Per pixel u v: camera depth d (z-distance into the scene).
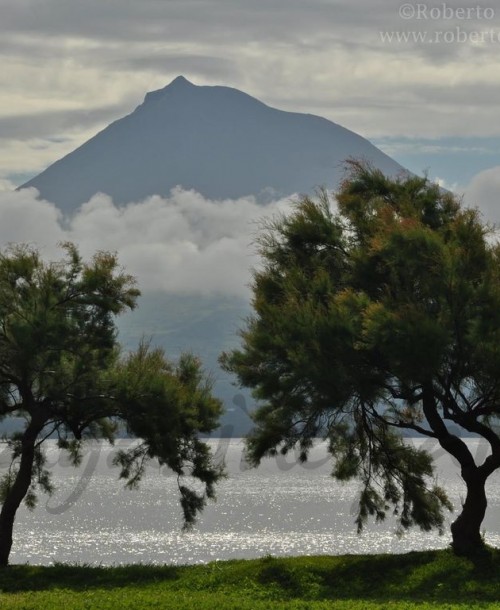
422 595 48.91
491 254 54.03
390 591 50.41
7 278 62.75
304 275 58.69
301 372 53.47
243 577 54.53
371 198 61.84
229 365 58.59
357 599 48.34
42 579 56.31
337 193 61.66
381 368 54.75
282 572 54.50
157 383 62.75
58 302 62.94
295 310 55.19
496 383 52.19
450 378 53.22
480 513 56.22
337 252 60.53
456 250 52.44
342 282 58.53
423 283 52.91
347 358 53.94
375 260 56.38
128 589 51.69
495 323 50.41
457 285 51.53
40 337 60.38
